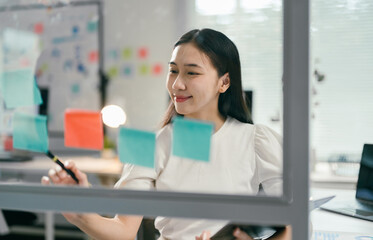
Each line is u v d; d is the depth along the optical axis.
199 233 1.03
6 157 2.70
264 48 2.73
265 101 2.71
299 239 0.58
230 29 2.80
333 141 2.61
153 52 2.99
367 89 2.59
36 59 3.13
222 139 1.12
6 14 3.15
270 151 1.11
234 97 1.16
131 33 3.02
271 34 2.72
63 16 3.09
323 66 2.63
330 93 2.62
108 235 0.96
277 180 1.08
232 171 1.08
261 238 0.90
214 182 1.07
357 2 2.58
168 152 1.09
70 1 3.08
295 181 0.58
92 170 2.23
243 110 1.18
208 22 2.86
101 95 3.05
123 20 3.02
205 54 1.09
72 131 0.75
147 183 1.07
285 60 0.58
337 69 2.62
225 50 1.11
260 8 2.73
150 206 0.62
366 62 2.58
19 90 0.77
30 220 2.36
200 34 1.11
